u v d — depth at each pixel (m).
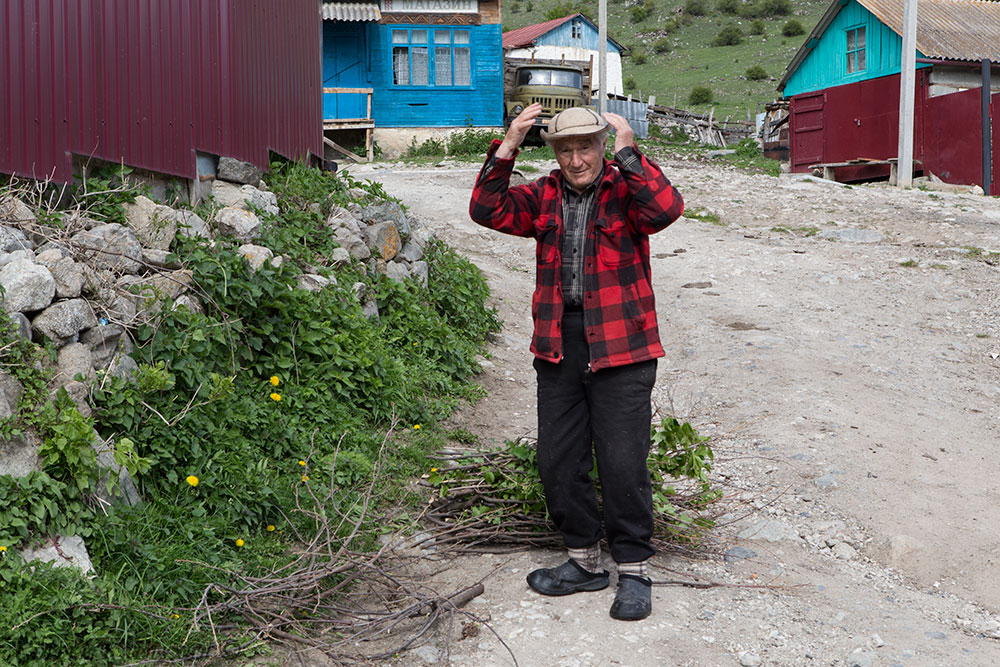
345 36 23.64
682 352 7.73
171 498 3.93
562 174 3.51
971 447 5.54
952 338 8.05
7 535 3.21
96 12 5.28
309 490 4.18
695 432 4.15
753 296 9.58
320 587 3.65
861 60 21.33
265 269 5.29
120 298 4.30
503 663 3.21
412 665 3.22
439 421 5.69
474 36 24.08
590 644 3.30
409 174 18.00
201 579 3.50
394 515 4.40
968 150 18.89
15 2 4.74
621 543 3.53
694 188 16.62
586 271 3.42
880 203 15.20
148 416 4.06
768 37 86.62
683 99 64.06
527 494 4.08
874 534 4.38
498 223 3.48
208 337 4.63
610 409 3.43
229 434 4.31
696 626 3.47
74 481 3.51
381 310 6.78
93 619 3.11
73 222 4.52
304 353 5.30
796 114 23.09
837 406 6.10
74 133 5.09
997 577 3.97
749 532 4.41
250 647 3.26
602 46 19.69
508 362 7.50
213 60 6.49
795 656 3.29
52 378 3.72
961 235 12.59
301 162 8.16
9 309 3.72
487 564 3.99
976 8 22.28
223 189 6.52
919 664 3.25
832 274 10.40
